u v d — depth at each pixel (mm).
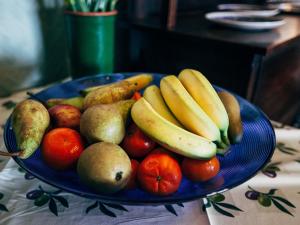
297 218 420
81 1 737
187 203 445
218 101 451
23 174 492
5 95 809
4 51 853
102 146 375
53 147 397
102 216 417
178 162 409
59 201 440
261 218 419
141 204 353
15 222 400
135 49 1077
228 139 474
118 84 531
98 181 354
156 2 1144
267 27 985
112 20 801
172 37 937
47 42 952
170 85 455
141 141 416
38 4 880
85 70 819
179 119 432
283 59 988
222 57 849
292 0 1836
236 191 471
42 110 434
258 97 894
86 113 423
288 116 1272
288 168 528
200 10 1431
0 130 621
